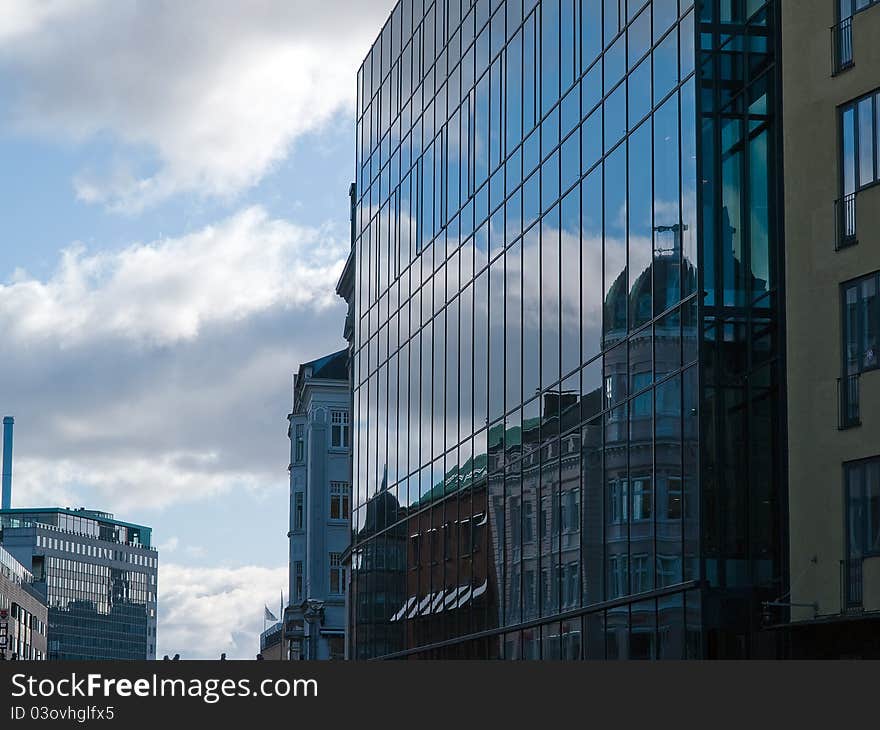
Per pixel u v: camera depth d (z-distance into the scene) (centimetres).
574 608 3825
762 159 3253
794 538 3098
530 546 4175
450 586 4925
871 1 3030
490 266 4638
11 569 17375
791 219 3170
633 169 3566
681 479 3262
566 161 4012
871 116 3005
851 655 2941
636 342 3519
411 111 5709
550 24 4169
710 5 3269
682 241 3288
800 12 3203
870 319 2967
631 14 3609
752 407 3188
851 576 2956
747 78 3272
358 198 6650
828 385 3053
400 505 5606
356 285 6650
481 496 4625
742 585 3152
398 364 5762
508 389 4422
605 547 3647
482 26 4800
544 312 4141
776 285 3203
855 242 3019
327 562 10700
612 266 3675
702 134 3234
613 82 3706
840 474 3002
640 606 3441
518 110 4434
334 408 10900
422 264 5450
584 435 3816
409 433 5538
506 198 4509
